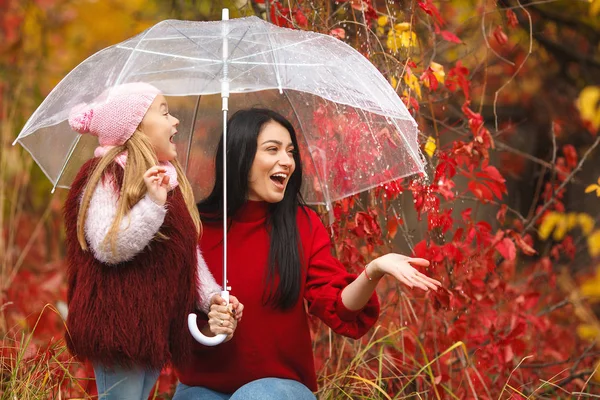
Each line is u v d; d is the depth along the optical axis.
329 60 5.54
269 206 5.83
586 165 11.21
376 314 5.69
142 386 5.33
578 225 10.73
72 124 5.27
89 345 5.14
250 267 5.70
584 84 11.32
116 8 11.79
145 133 5.32
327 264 5.77
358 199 6.90
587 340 9.45
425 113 8.02
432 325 7.28
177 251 5.27
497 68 10.69
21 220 10.56
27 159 10.72
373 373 7.00
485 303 7.37
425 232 7.38
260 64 5.38
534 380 8.39
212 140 6.27
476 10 9.36
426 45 8.07
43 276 9.55
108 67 5.38
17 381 6.34
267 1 6.96
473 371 7.30
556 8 10.66
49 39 11.76
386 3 6.96
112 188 5.14
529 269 10.21
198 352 5.67
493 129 10.07
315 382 5.91
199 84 5.44
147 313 5.15
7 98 11.26
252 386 5.39
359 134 6.05
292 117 6.29
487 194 7.02
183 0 9.29
